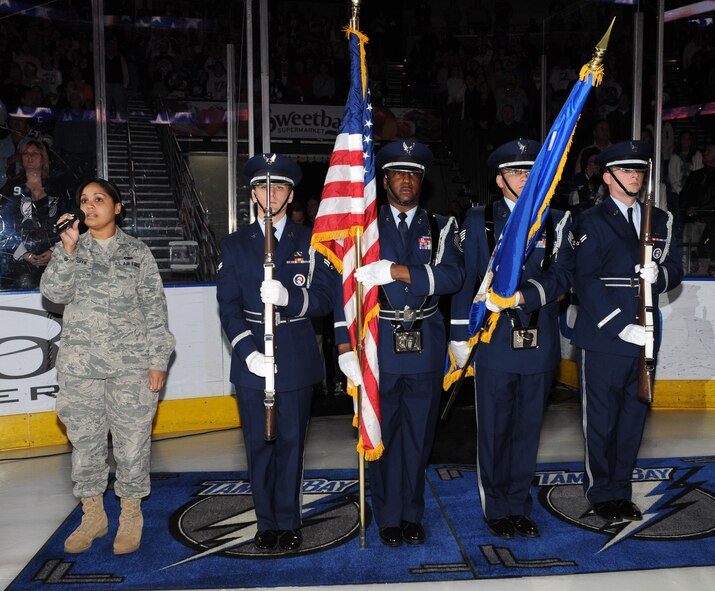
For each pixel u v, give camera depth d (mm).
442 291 3547
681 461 5016
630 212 3980
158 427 5949
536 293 3605
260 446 3670
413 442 3742
